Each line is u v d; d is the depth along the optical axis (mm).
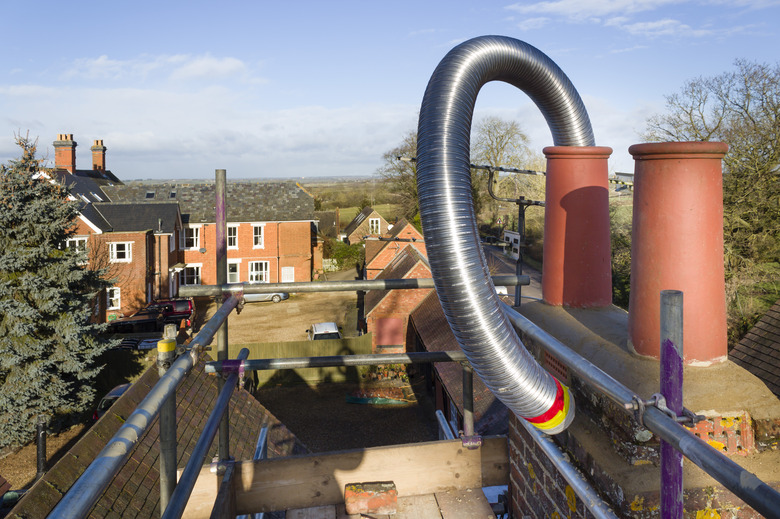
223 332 3176
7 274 17734
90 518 5402
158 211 33469
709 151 2180
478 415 11133
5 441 16906
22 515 5965
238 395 10195
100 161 50656
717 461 1235
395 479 3283
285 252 38750
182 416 8172
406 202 54469
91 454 7203
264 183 40750
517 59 2775
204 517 3113
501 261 20172
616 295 25703
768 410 2092
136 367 21922
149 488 6402
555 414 2217
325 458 3207
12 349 17297
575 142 3260
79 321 18531
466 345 2150
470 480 3381
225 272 3268
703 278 2230
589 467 2283
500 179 46406
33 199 18812
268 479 3164
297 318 31906
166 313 29234
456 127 2230
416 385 22234
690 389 2137
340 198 106062
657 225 2268
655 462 2096
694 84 23750
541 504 2857
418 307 23016
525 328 2600
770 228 21500
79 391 18719
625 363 2346
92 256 29984
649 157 2279
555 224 3170
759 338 10453
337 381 23062
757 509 1102
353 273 48000
